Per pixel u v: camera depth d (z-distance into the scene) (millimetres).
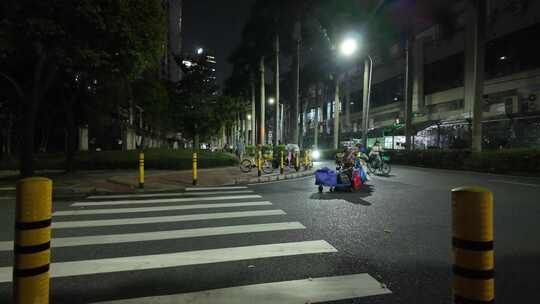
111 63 11297
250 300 3064
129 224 6035
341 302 3027
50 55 10672
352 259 4176
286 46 29734
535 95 27859
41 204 1934
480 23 18250
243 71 43312
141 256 4312
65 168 16578
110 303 3018
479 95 18250
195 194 9781
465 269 1719
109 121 28125
